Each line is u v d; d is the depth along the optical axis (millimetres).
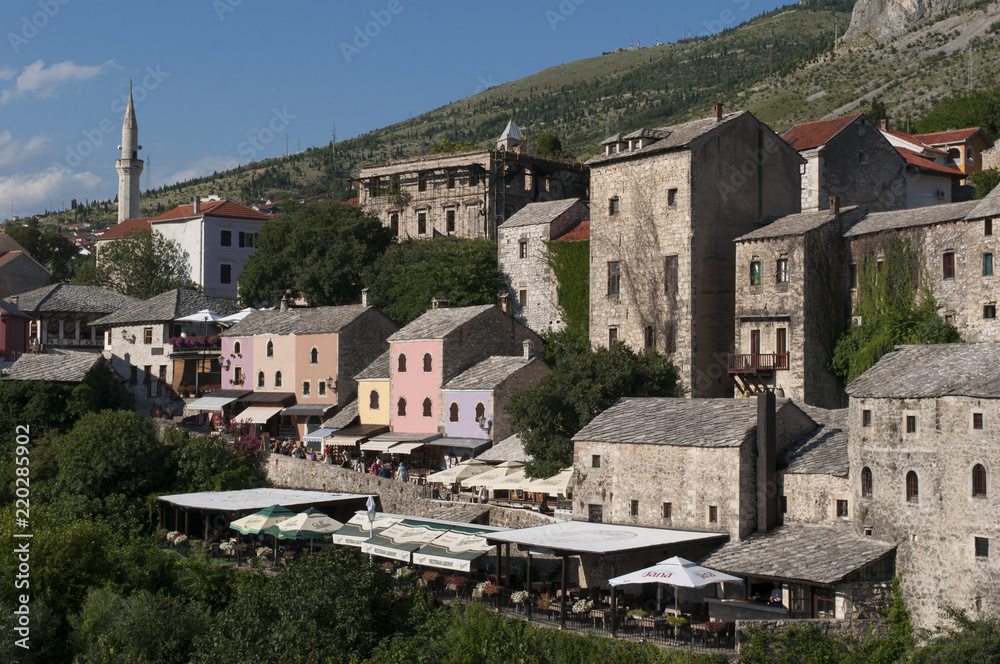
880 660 41969
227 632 48844
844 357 66688
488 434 72000
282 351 91375
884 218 67812
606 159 77562
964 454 42344
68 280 161875
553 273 87875
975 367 44031
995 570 40938
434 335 77875
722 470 49781
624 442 53969
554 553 50219
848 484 47469
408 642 47438
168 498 67938
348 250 102500
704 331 72188
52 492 72688
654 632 44531
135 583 56469
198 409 93625
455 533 53875
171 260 129125
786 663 41125
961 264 61812
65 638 52250
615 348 64250
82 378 89062
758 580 46750
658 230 74062
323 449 81688
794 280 67000
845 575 42938
